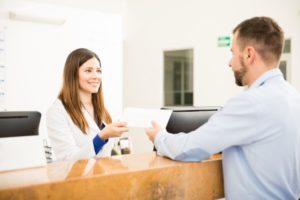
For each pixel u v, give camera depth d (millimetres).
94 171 943
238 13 4574
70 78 1889
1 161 1041
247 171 1123
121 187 921
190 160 1119
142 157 1234
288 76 4250
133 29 5699
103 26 4090
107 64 4133
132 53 5738
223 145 1093
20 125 1173
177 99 5488
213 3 4801
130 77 5781
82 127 1829
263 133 1082
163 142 1206
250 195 1108
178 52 5430
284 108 1079
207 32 4883
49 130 1794
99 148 1543
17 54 3461
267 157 1093
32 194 778
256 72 1185
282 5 4195
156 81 5480
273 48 1161
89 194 862
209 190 1154
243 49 1190
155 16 5438
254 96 1090
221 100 4793
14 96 3445
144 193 972
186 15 5094
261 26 1158
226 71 4723
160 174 1009
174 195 1045
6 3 3385
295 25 4109
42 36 3613
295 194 1196
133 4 5676
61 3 4883
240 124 1081
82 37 3910
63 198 822
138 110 1432
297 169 1145
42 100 3621
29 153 1100
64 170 963
